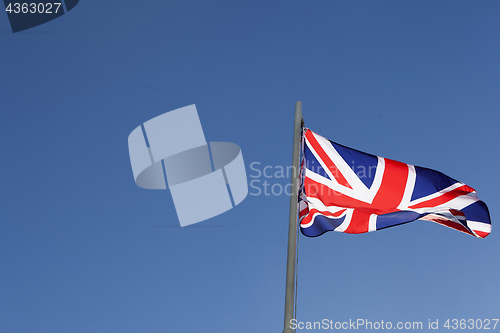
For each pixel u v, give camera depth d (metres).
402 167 12.39
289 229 8.97
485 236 12.17
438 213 11.41
